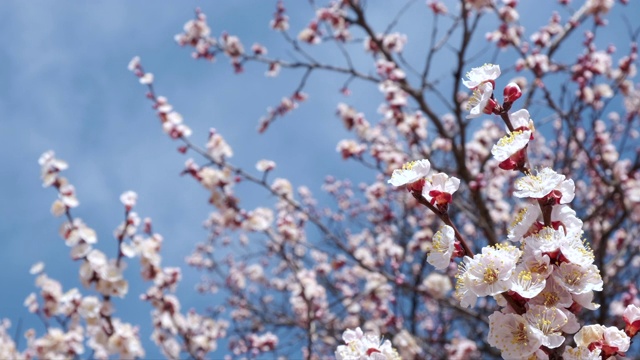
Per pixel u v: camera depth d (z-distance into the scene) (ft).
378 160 23.17
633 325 6.31
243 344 26.00
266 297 32.30
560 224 6.22
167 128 19.65
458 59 20.98
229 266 33.19
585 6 23.17
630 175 21.79
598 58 22.50
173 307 17.76
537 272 6.01
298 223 26.30
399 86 22.06
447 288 21.29
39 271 16.34
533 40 23.21
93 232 14.67
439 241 6.42
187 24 25.79
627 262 20.36
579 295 5.98
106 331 15.10
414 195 6.50
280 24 25.20
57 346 16.17
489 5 22.11
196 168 20.22
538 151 27.78
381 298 23.62
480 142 25.99
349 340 7.04
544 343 5.73
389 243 25.95
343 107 24.13
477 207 20.89
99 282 14.61
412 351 20.71
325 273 27.22
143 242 15.99
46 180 14.60
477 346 23.45
